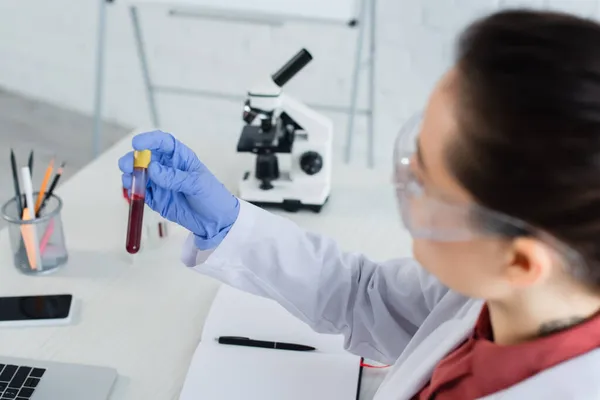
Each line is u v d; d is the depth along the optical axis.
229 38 2.72
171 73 2.91
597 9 2.12
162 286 1.15
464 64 0.50
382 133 2.68
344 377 0.96
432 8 2.34
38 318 1.05
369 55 2.52
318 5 2.21
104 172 1.49
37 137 3.01
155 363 0.99
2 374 0.94
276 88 1.33
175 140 0.95
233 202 0.94
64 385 0.93
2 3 3.10
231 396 0.92
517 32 0.47
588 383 0.58
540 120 0.45
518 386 0.61
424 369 0.76
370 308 0.96
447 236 0.55
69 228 1.29
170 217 0.95
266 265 0.94
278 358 0.99
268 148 1.35
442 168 0.52
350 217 1.37
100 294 1.12
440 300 0.87
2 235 1.28
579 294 0.56
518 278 0.54
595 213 0.48
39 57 3.18
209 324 1.05
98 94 2.63
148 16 2.80
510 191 0.48
